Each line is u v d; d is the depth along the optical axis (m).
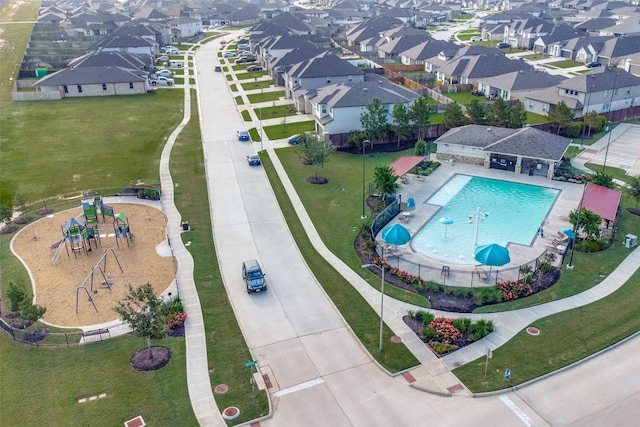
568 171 64.69
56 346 35.22
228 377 32.59
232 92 108.19
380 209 55.53
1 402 30.36
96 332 35.91
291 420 29.42
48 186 62.88
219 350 35.06
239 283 43.16
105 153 73.44
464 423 28.86
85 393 31.06
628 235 47.69
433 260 45.97
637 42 123.62
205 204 58.06
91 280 42.75
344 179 64.56
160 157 72.12
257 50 135.88
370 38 148.62
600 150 73.75
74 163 69.81
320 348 35.41
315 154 62.53
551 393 30.84
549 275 42.88
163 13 192.50
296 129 83.25
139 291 34.38
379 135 73.69
